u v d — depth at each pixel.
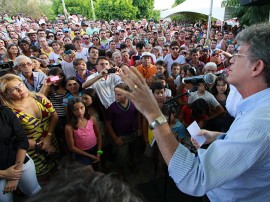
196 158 0.79
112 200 0.40
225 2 7.50
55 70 2.79
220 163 0.72
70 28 10.52
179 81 3.61
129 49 6.17
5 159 1.62
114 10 21.81
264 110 0.76
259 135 0.70
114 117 2.57
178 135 2.43
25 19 14.77
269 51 0.77
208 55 4.83
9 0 19.73
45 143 2.17
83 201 0.38
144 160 3.01
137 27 12.30
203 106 2.52
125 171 2.79
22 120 1.99
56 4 23.42
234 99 1.76
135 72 0.84
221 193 0.93
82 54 5.27
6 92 1.93
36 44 6.21
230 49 4.85
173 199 2.12
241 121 0.83
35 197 0.39
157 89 2.49
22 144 1.72
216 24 11.70
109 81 3.02
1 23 12.00
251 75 0.83
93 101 2.63
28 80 3.03
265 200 0.83
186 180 0.75
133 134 2.71
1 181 1.61
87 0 22.83
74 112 2.23
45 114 2.18
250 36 0.82
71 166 0.48
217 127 2.66
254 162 0.71
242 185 0.83
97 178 0.43
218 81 2.95
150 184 2.33
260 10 6.09
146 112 0.81
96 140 2.44
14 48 4.13
